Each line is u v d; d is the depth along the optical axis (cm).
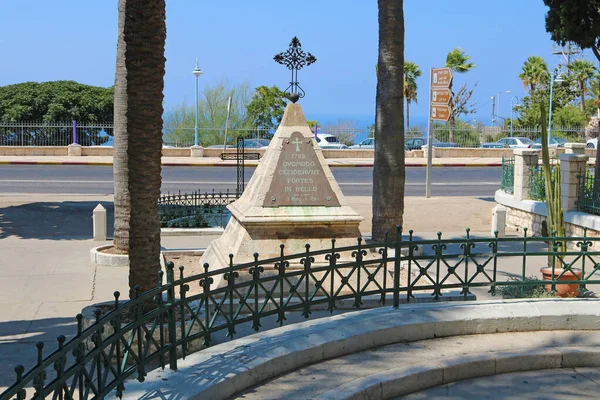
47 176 2655
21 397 391
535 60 5250
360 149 3781
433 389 667
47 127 3609
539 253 827
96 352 495
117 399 542
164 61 772
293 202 1001
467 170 3250
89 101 4056
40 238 1459
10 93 4069
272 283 956
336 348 696
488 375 698
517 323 774
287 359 654
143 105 751
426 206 1955
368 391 620
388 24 1259
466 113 5528
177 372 602
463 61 5222
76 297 991
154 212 768
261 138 3981
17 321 870
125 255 1210
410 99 5000
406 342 742
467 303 800
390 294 953
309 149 1011
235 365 622
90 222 1673
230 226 1092
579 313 782
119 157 1232
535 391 665
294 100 1029
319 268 744
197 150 3584
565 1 1606
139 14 744
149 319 587
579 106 5247
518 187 1666
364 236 1513
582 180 1474
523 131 4178
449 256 807
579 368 722
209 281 651
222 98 4375
